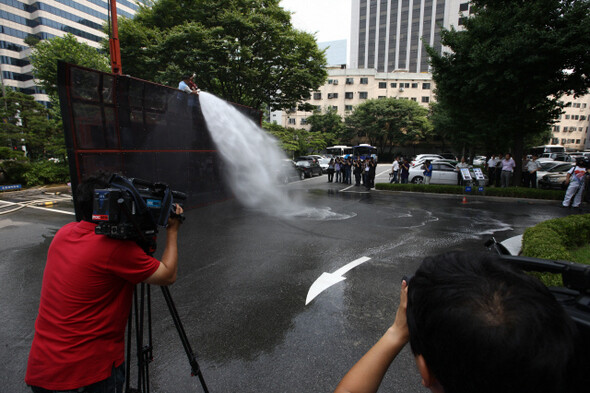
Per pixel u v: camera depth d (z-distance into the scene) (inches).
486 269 26.4
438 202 476.4
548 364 21.1
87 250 54.6
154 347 123.6
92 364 55.2
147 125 328.5
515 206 442.9
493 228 313.6
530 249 174.9
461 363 22.6
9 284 185.2
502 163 549.0
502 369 20.9
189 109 390.3
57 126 725.3
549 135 1823.3
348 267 206.7
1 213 372.5
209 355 119.2
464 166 601.3
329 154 1562.5
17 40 2295.8
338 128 2005.4
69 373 54.0
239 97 733.9
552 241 179.5
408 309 29.6
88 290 54.1
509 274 25.6
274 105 794.2
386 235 285.3
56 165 654.5
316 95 2327.8
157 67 614.9
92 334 55.0
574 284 53.3
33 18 2311.8
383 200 491.5
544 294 25.0
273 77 692.7
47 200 464.4
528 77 479.5
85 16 2484.0
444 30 531.8
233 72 637.3
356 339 129.0
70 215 367.9
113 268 54.6
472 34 501.4
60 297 54.5
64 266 55.4
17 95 740.7
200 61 579.8
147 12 660.1
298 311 151.3
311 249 244.1
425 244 258.4
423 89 2224.4
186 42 587.8
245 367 112.4
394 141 1980.8
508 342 20.6
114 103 289.9
